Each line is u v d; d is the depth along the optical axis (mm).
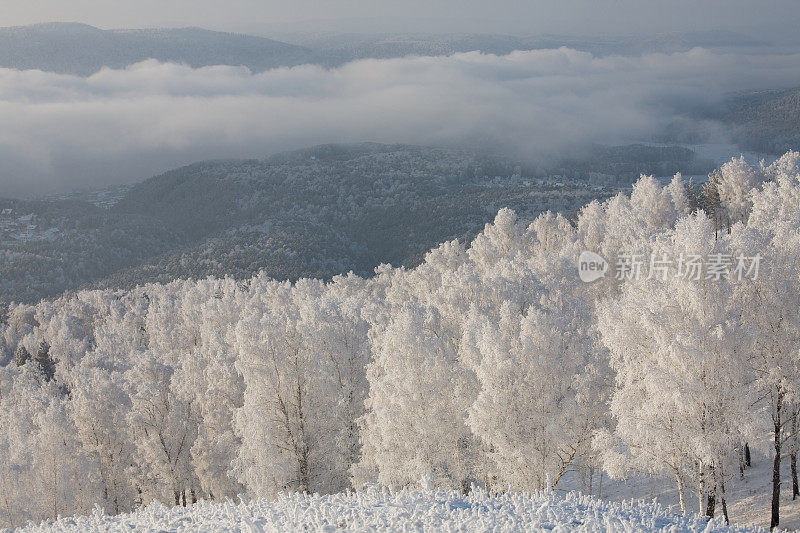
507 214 81562
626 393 26000
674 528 13789
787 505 30219
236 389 43156
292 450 36875
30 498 43969
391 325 33875
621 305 27750
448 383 32812
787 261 26203
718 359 23406
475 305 38281
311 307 41500
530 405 29375
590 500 16484
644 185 80250
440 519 14031
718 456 24062
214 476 40844
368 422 35375
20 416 58250
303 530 13602
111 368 81312
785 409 27156
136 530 15672
